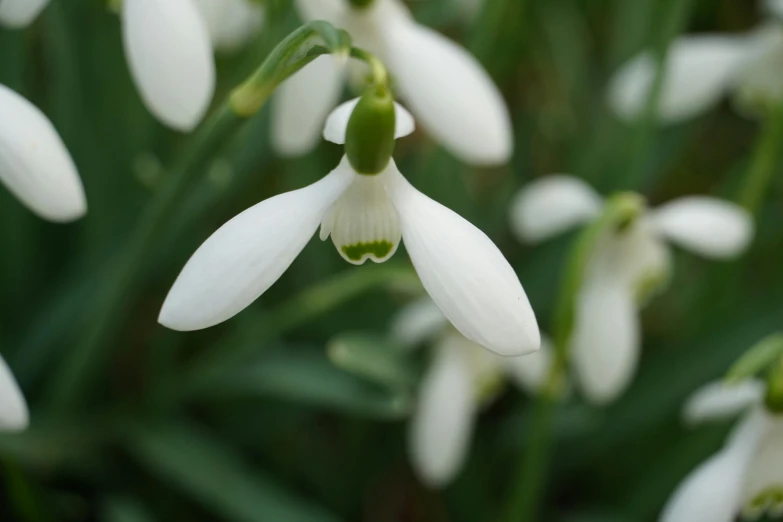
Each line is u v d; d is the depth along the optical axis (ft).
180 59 0.83
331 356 0.99
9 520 1.06
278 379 1.02
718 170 1.55
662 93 1.08
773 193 1.39
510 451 1.20
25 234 1.12
